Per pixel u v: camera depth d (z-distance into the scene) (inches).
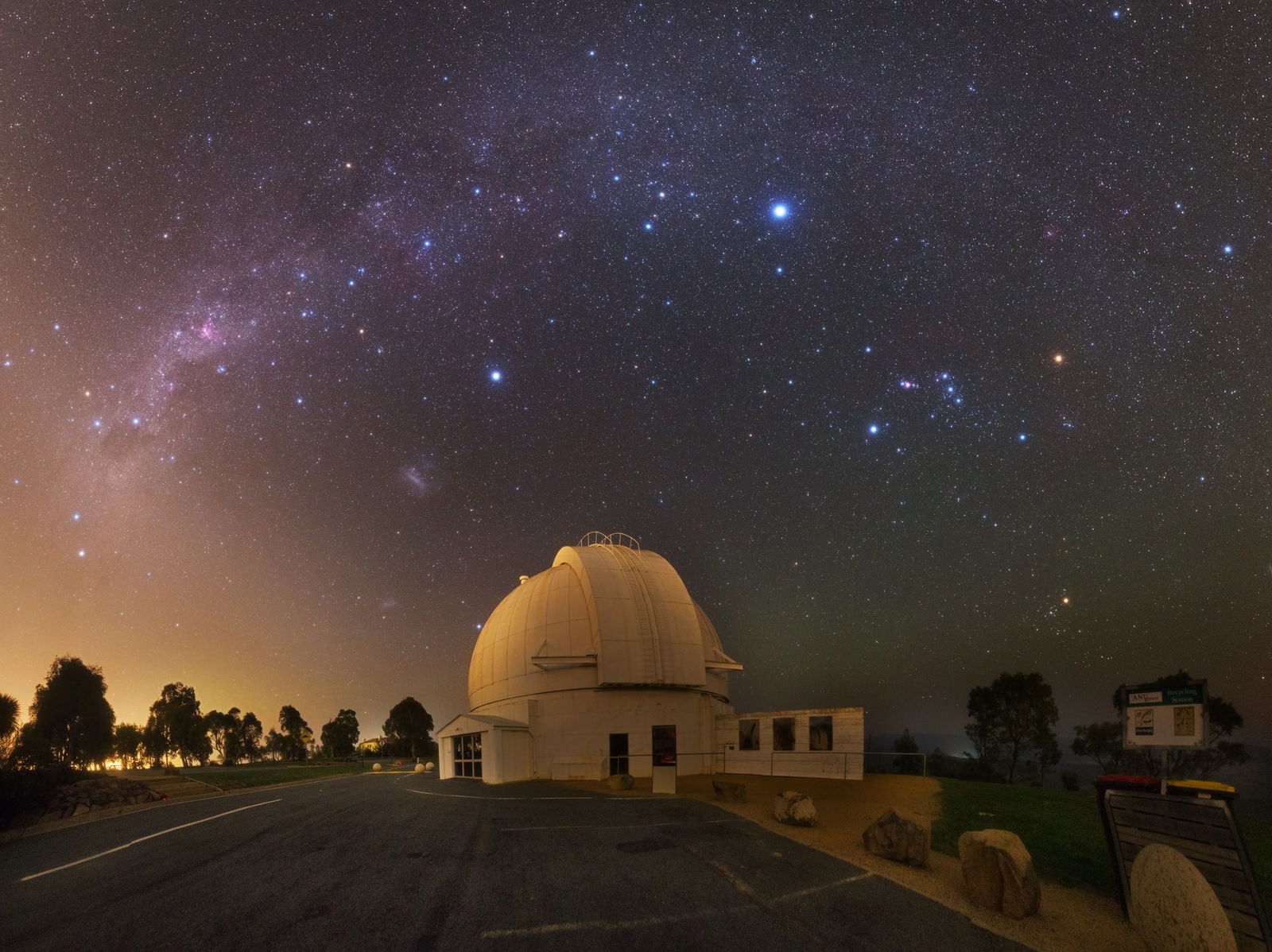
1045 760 1590.8
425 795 1002.1
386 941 343.9
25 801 717.9
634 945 339.9
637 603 1412.4
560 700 1364.4
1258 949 318.0
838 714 1187.3
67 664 1528.1
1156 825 375.6
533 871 481.4
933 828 642.2
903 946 345.7
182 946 338.0
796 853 537.3
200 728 2687.0
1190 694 366.9
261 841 602.2
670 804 832.9
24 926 374.0
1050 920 387.9
